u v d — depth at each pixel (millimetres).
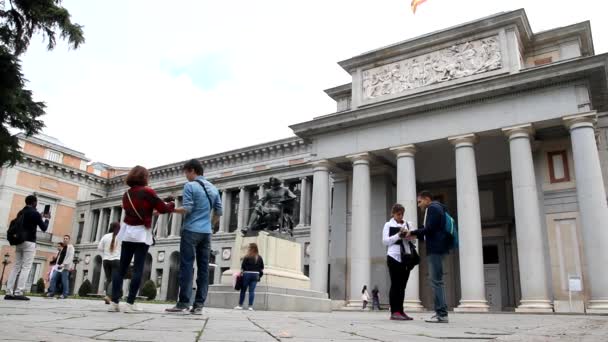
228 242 45031
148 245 7535
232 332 4613
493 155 28422
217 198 7953
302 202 41812
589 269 20344
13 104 20125
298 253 18250
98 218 58125
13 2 19984
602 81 22531
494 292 29000
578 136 21656
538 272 20922
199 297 7504
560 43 25938
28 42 20922
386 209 29766
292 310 15852
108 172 63844
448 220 7949
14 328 3861
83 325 4543
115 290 7301
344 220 31359
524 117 23000
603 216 20516
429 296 29266
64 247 16031
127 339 3598
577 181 21406
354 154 27656
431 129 25422
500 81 23422
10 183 52844
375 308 26594
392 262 8625
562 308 22297
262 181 44969
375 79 29234
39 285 36219
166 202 7875
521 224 21781
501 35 25250
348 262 30391
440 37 27016
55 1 21031
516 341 4582
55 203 57188
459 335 5281
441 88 26281
